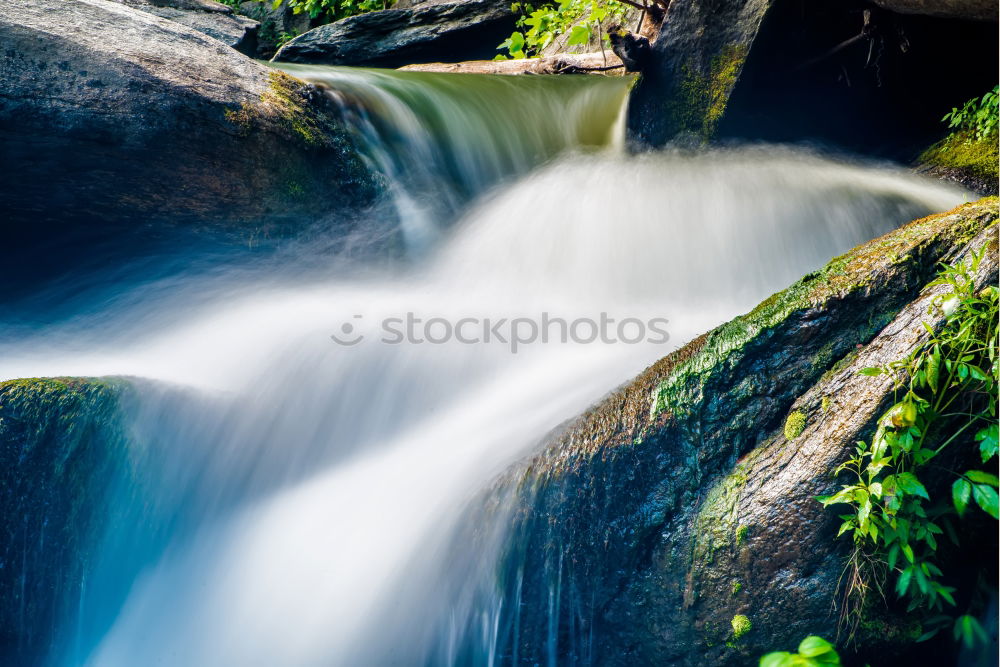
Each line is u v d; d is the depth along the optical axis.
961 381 2.29
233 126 4.54
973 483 2.21
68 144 4.10
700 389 2.64
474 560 2.75
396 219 5.18
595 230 5.07
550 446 2.74
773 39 5.58
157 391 3.31
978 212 2.57
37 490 2.92
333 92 5.28
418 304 4.41
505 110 6.15
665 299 4.63
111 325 4.77
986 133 5.49
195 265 4.82
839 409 2.44
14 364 4.45
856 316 2.54
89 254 4.70
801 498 2.41
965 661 2.40
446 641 2.78
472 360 3.70
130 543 3.17
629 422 2.69
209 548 3.32
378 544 2.99
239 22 9.41
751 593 2.46
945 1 4.70
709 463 2.61
